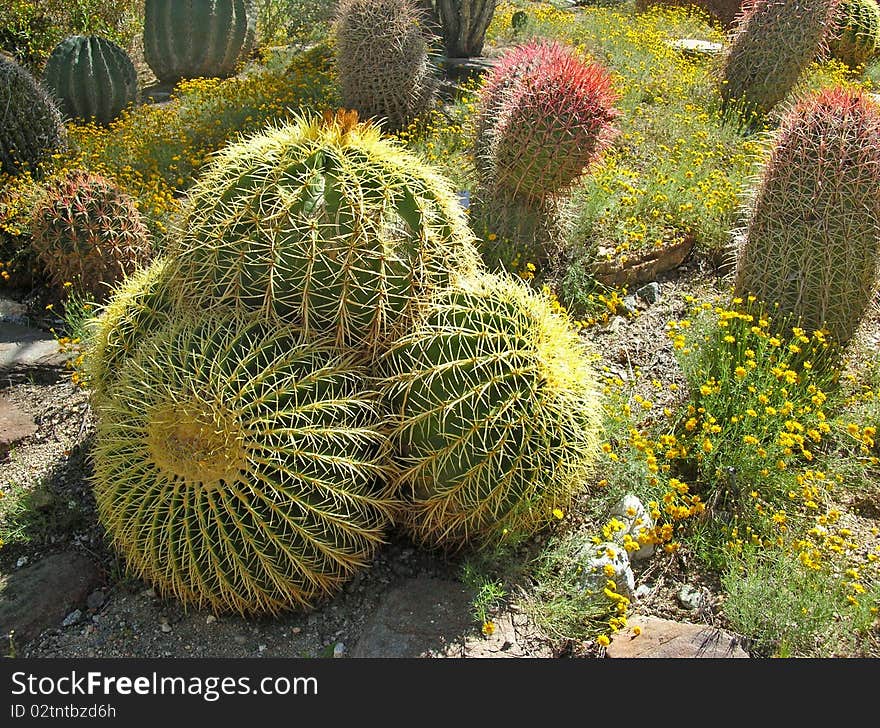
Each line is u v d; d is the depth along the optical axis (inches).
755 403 141.7
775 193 161.0
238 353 103.3
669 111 295.6
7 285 199.8
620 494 131.0
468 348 108.7
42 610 113.0
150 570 109.2
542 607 111.4
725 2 521.7
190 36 390.6
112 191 182.5
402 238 108.2
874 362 167.9
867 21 430.9
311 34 451.8
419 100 285.3
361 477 106.6
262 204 105.8
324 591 112.3
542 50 216.8
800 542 118.6
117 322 124.0
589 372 123.2
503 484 109.4
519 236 196.1
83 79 329.4
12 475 139.0
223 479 99.2
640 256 200.8
